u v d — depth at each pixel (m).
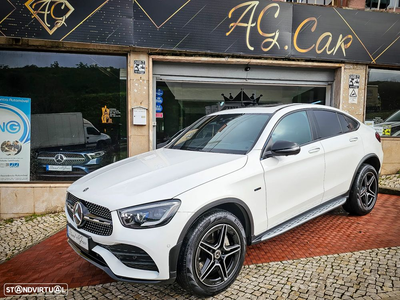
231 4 5.70
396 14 6.41
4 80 5.40
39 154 5.57
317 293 2.67
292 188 3.29
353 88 6.54
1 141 5.43
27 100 5.49
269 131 3.28
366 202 4.42
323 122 3.98
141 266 2.40
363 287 2.72
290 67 6.44
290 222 3.34
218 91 6.40
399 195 5.46
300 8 6.00
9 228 4.80
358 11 6.26
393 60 6.57
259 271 3.09
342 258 3.28
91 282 3.08
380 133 6.97
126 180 2.78
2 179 5.47
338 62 6.43
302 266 3.15
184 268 2.43
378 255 3.31
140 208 2.37
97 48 5.41
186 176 2.62
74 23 5.12
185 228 2.40
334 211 4.80
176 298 2.72
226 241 2.71
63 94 5.62
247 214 2.87
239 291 2.75
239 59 5.95
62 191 5.42
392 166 6.84
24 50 5.40
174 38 5.55
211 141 3.60
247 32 5.84
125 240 2.35
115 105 5.77
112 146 5.81
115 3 5.22
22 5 4.91
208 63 6.06
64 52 5.52
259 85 6.53
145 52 5.59
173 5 5.46
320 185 3.65
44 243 4.14
